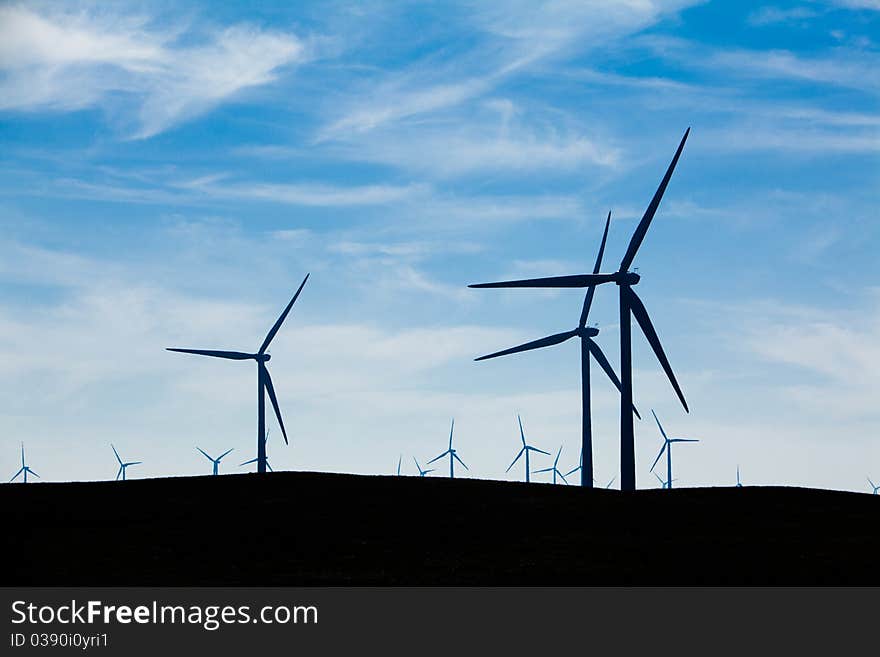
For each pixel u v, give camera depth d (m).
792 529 138.12
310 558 125.19
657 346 159.50
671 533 136.12
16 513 140.00
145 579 116.00
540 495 154.12
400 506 146.25
